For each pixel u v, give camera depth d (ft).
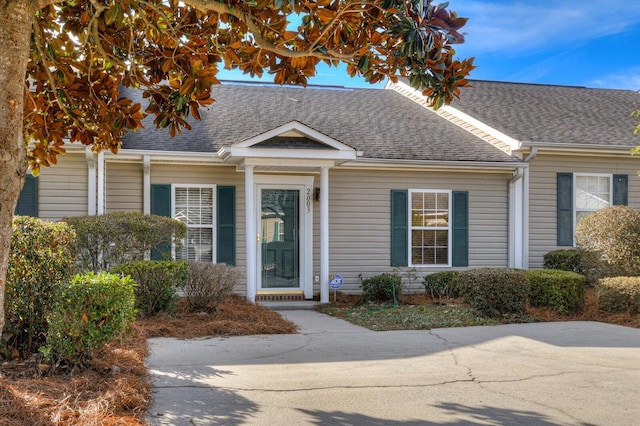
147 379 17.69
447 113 50.01
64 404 13.65
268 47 14.35
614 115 50.37
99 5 13.91
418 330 27.68
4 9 9.32
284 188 39.55
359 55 15.39
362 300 37.60
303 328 28.25
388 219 41.47
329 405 15.48
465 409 15.24
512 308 30.99
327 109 48.47
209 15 15.26
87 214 34.99
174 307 29.58
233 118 43.57
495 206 43.11
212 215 38.63
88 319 17.30
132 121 16.39
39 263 19.10
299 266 39.55
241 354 21.75
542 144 41.27
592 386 17.54
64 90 15.66
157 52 16.29
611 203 44.45
